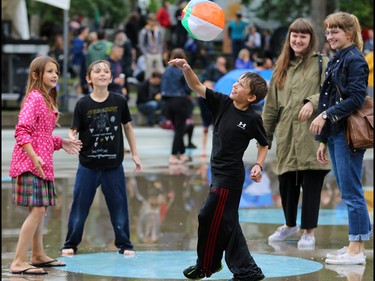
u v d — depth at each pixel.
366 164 25.23
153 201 18.69
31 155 11.60
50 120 11.96
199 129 34.41
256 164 10.73
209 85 27.81
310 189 13.96
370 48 40.50
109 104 13.38
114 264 12.56
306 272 11.97
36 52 35.44
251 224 16.06
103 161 13.36
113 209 13.48
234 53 43.03
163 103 33.16
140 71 38.91
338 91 12.40
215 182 10.51
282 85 14.13
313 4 38.94
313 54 14.05
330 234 15.05
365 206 12.62
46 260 12.38
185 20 10.66
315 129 12.36
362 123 12.24
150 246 14.07
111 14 52.03
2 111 35.56
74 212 13.42
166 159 26.39
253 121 10.50
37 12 47.59
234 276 10.53
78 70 39.25
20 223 16.25
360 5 45.78
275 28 48.94
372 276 11.72
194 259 12.95
